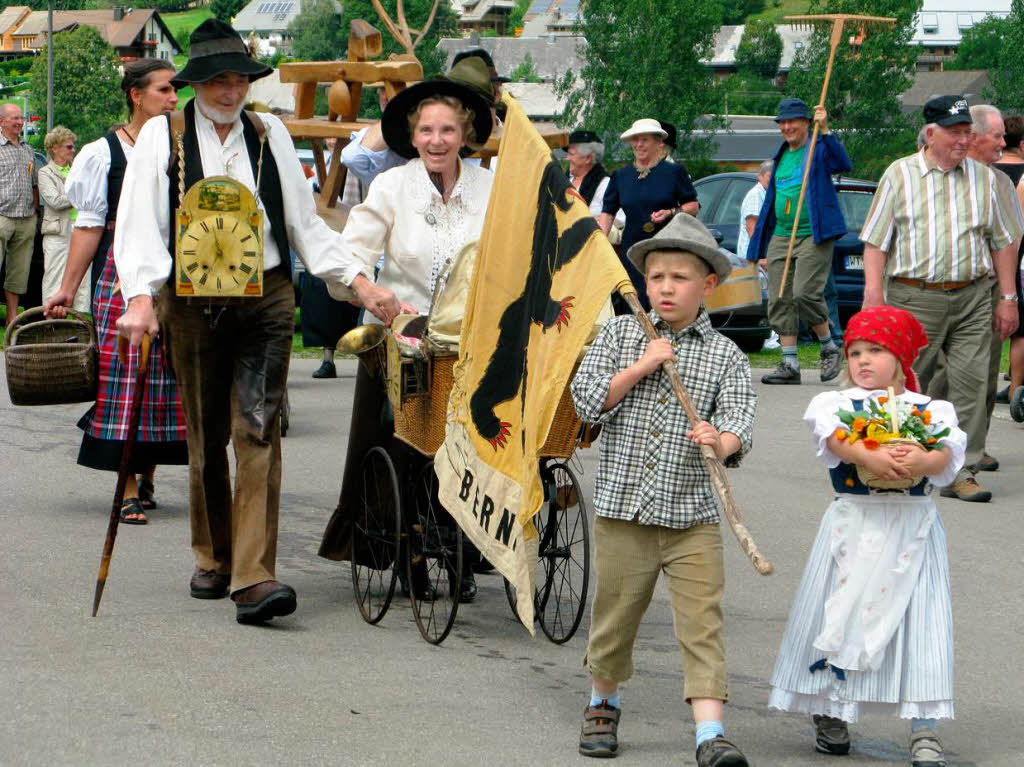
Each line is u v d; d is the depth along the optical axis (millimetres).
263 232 6781
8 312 18578
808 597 5383
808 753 5395
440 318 6602
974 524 9570
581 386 5250
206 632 6566
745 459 11617
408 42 9750
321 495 9891
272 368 6891
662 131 13570
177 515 9109
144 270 6664
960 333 10227
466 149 7250
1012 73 110500
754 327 18500
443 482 6336
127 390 8656
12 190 18047
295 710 5539
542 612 6879
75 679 5773
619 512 5203
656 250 5293
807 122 15250
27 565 7668
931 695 5164
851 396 5438
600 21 78438
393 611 7164
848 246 19359
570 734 5445
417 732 5363
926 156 10062
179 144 6746
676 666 6441
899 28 87625
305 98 9805
